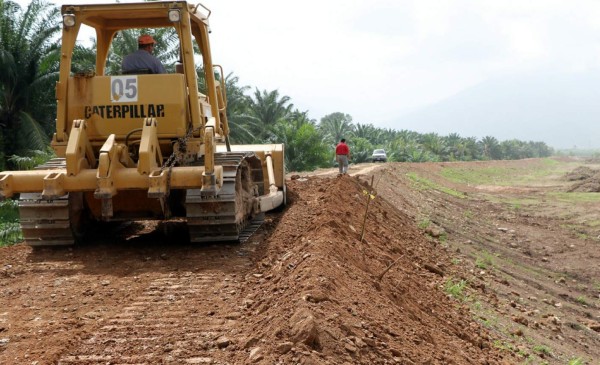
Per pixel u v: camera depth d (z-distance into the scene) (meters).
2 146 29.50
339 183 15.98
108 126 9.27
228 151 11.52
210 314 6.30
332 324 5.27
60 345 5.43
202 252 9.16
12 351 5.36
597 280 18.83
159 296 7.02
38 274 8.23
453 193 36.06
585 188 39.66
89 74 9.29
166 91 9.20
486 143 134.25
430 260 14.30
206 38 10.84
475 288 13.58
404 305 7.96
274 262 8.52
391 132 104.12
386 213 17.05
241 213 9.91
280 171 13.54
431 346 6.38
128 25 10.75
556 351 10.59
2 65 29.25
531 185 45.22
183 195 9.66
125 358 5.14
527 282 17.05
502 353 8.83
